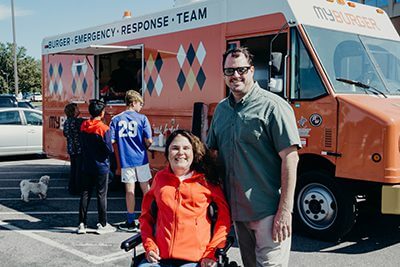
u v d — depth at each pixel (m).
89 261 5.30
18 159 14.52
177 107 7.55
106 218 6.74
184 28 7.40
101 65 9.41
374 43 6.63
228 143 3.36
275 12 6.13
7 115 13.89
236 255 5.54
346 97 5.59
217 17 6.87
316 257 5.39
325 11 6.28
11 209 7.79
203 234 3.42
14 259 5.36
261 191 3.28
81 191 6.38
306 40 5.86
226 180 3.43
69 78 10.25
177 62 7.54
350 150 5.46
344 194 5.72
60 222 6.96
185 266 3.31
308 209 6.05
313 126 5.80
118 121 6.29
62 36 10.48
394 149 5.19
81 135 6.29
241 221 3.36
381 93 6.10
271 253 3.29
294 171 3.15
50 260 5.33
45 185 8.48
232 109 3.36
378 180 5.24
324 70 5.76
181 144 3.52
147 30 8.14
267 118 3.19
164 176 3.61
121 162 6.34
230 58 3.26
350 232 6.41
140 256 3.63
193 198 3.44
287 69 5.98
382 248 5.75
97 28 9.36
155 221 3.62
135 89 8.65
